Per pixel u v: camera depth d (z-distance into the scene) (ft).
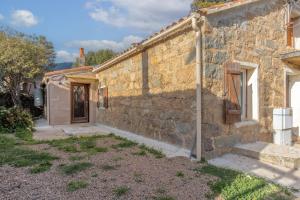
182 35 19.15
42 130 32.71
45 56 54.60
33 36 54.24
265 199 10.23
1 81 50.49
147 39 22.75
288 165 14.99
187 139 18.58
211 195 10.52
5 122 29.81
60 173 13.30
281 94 22.93
